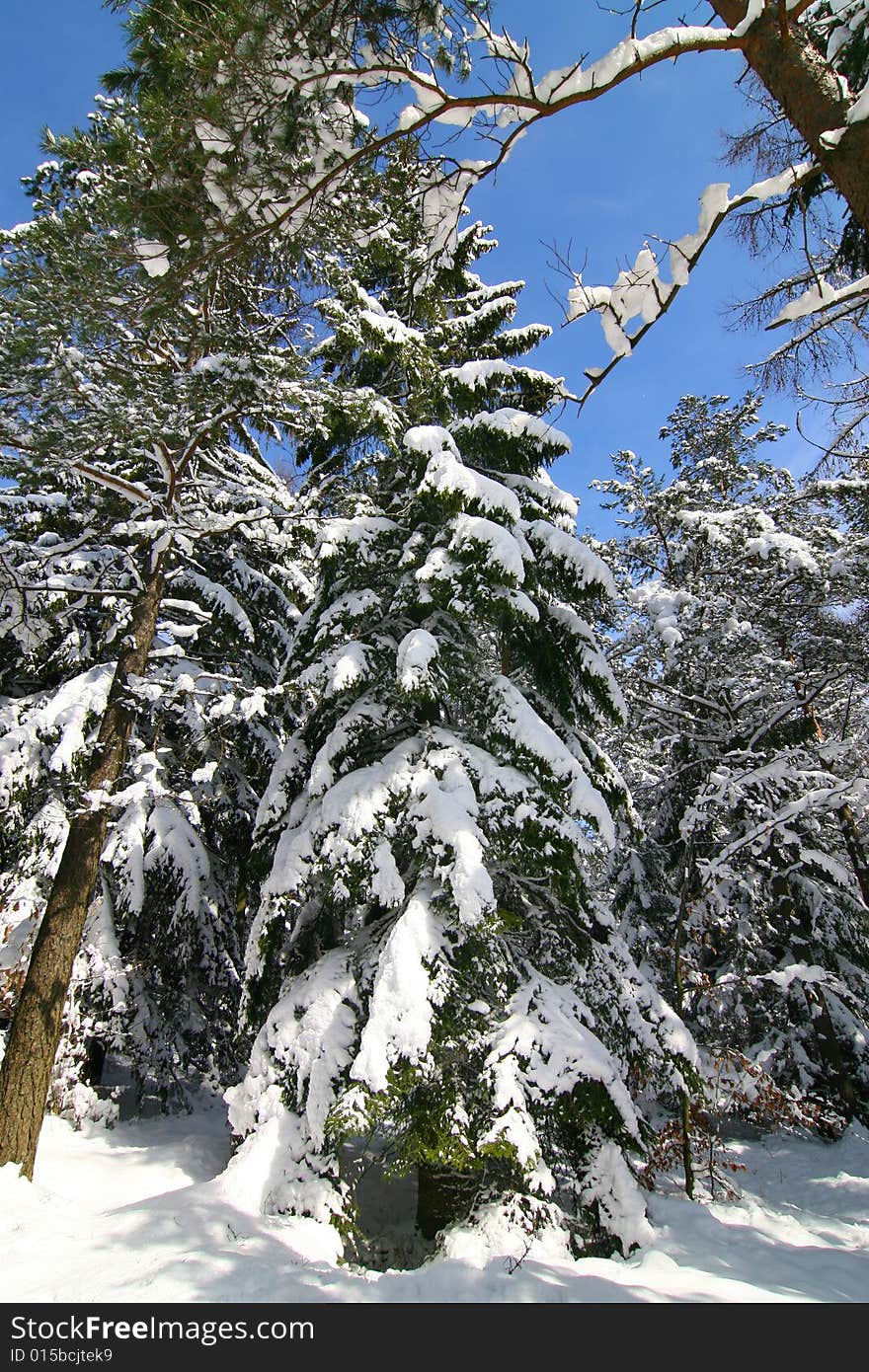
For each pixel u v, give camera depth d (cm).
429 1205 763
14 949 970
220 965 1122
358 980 775
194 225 453
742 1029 1346
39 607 1002
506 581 795
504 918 739
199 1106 1218
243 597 1207
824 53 477
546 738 789
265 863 890
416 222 523
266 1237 577
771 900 1368
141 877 1028
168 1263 502
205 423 786
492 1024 712
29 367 626
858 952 1363
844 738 1188
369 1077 612
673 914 1415
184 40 396
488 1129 646
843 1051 1385
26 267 571
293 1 382
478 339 1088
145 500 829
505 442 946
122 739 852
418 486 941
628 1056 826
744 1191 1008
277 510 995
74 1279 486
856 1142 1213
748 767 1218
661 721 1391
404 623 909
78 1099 959
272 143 416
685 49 391
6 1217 579
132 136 435
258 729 1176
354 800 749
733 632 1187
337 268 763
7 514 1016
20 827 1035
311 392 800
